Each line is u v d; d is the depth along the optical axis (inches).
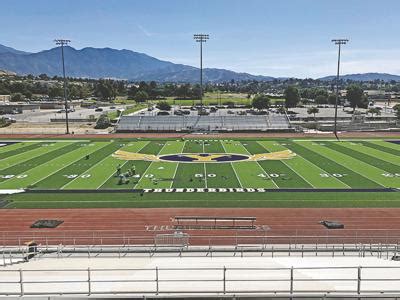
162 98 7598.4
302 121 4192.9
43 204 1542.8
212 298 640.4
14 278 756.6
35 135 3371.1
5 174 2004.2
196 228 1293.1
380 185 1779.0
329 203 1535.4
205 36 3582.7
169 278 744.3
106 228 1302.9
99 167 2158.0
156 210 1467.8
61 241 1198.9
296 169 2090.3
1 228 1311.5
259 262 839.7
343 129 3703.3
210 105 6117.1
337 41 3211.1
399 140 3031.5
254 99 5536.4
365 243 1159.0
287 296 636.1
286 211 1449.3
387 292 649.6
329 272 773.9
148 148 2758.4
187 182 1843.0
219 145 2888.8
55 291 692.1
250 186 1771.7
